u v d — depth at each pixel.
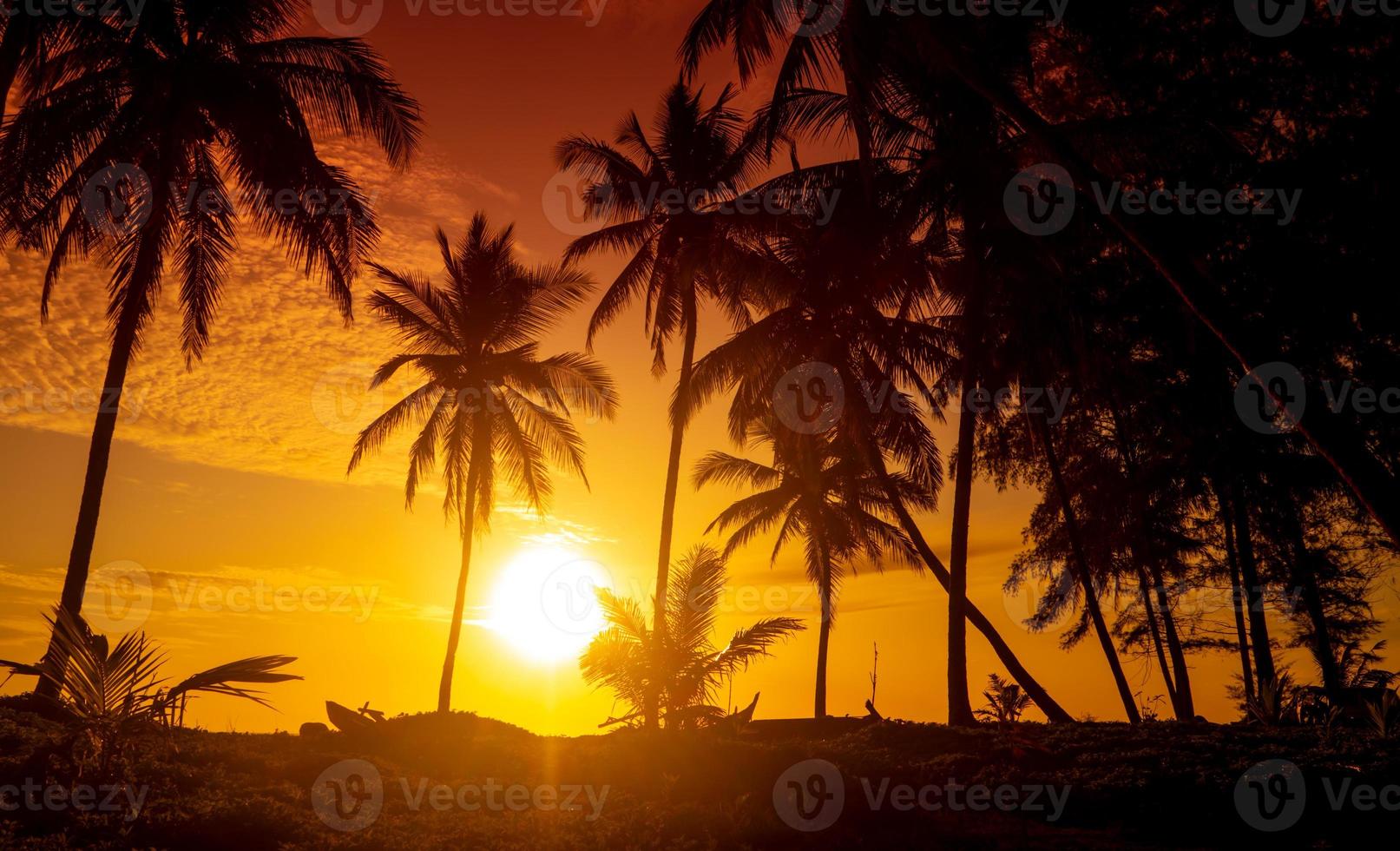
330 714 19.58
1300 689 20.25
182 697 11.03
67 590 15.84
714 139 26.56
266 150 17.75
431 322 31.33
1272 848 11.02
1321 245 17.56
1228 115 17.44
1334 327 17.64
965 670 19.84
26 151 16.12
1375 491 7.90
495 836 11.59
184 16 17.66
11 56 13.42
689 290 25.62
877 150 21.81
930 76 18.14
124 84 17.23
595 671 18.02
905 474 34.72
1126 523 24.62
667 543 24.42
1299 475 20.97
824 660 35.12
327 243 18.84
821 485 35.06
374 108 18.30
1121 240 21.03
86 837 9.13
